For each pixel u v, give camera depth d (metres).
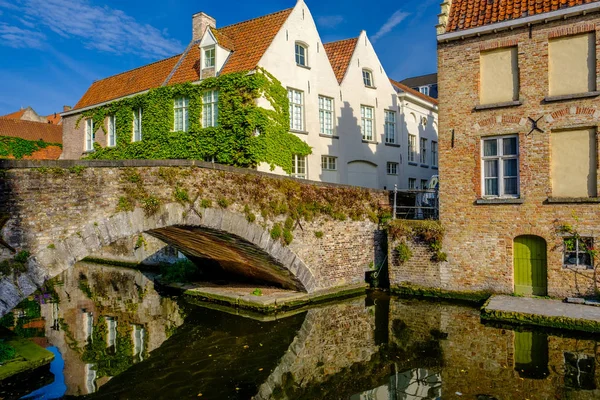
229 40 17.86
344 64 20.91
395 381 7.86
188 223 9.97
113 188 8.77
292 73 17.56
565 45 11.68
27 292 7.43
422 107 25.86
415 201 15.52
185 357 9.41
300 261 12.97
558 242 11.64
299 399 7.34
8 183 7.36
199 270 17.30
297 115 17.88
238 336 10.75
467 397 7.02
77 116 22.77
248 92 15.95
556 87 11.77
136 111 19.58
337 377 8.19
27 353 8.53
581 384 7.38
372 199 15.26
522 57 12.09
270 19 18.06
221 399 7.39
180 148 17.39
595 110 11.22
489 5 12.95
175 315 12.82
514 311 10.50
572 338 9.60
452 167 13.06
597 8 11.06
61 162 8.02
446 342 9.66
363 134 21.17
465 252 12.89
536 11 11.93
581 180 11.50
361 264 14.84
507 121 12.27
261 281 15.26
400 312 12.16
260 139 15.80
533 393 7.09
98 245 8.42
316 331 10.91
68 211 8.08
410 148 24.58
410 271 13.85
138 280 18.25
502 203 12.34
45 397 7.43
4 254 7.25
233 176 11.06
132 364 9.04
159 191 9.49
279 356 9.38
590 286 11.28
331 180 19.36
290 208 12.57
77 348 10.09
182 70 19.09
